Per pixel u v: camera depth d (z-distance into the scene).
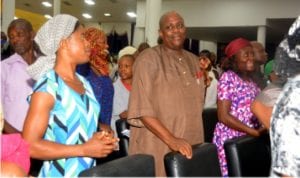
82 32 1.62
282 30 10.50
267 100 1.46
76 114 1.53
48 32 1.57
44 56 1.60
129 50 3.87
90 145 1.49
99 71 2.50
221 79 2.40
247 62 2.47
